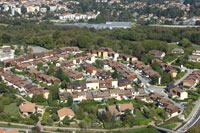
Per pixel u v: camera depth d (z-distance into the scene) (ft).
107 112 449.89
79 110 459.32
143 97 531.09
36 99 496.64
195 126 436.35
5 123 429.38
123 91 540.93
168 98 545.85
